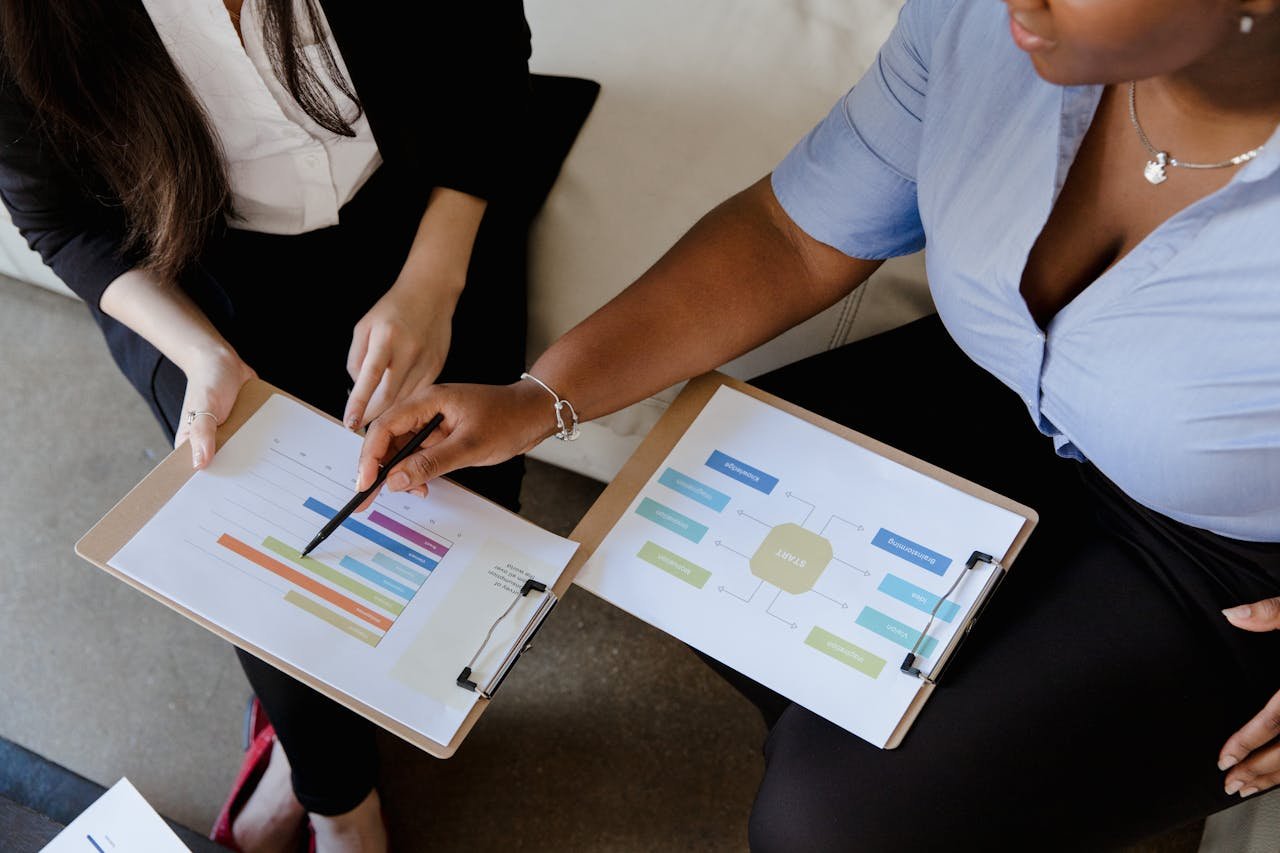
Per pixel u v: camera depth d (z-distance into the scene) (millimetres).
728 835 1416
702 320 1011
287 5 1027
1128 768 923
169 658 1549
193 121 1037
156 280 1132
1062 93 799
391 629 873
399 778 1438
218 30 1031
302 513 923
